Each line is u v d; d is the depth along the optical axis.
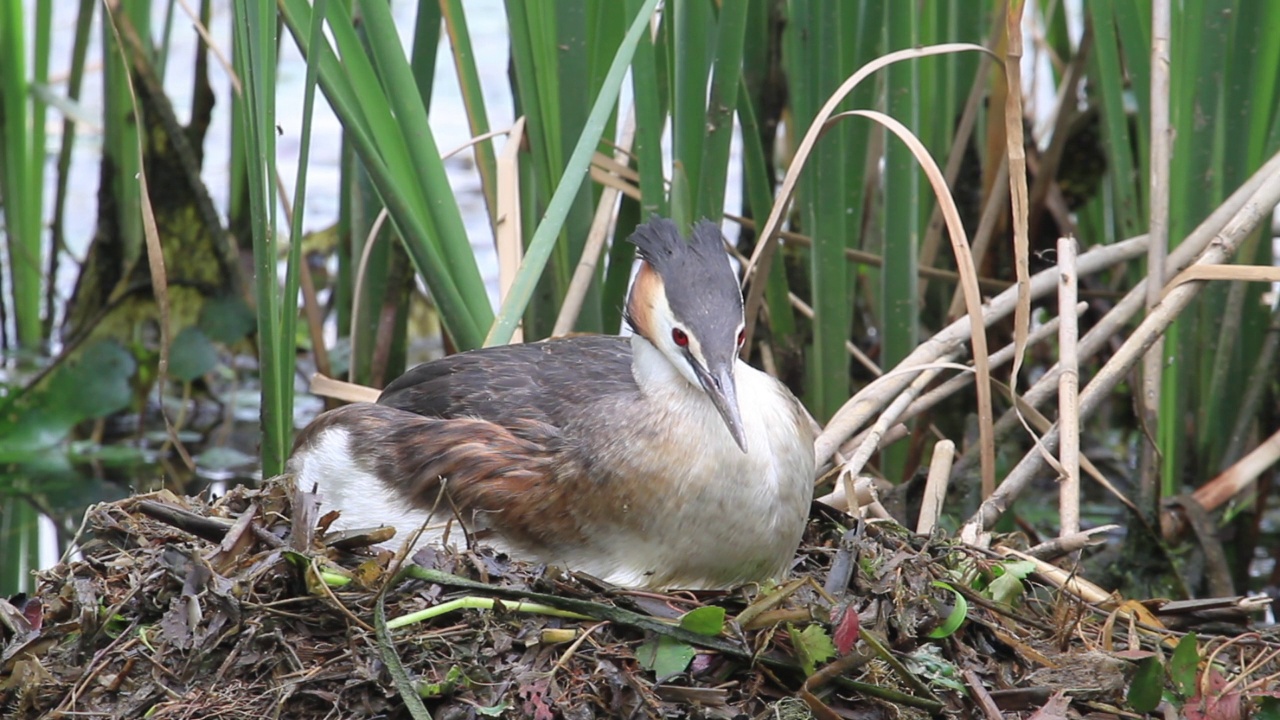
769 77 12.87
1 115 15.59
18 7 15.20
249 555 8.41
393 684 7.62
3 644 8.47
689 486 8.45
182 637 7.89
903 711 7.88
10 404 14.46
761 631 7.98
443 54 21.88
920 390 10.73
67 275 17.73
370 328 12.82
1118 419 14.68
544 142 10.62
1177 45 10.98
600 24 10.55
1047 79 19.98
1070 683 8.19
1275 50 10.91
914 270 11.13
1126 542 11.48
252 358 16.33
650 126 10.34
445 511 8.99
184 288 15.35
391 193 10.00
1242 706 8.04
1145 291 10.70
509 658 7.83
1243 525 12.41
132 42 14.88
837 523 9.52
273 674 7.82
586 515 8.63
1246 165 11.16
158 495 9.12
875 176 12.77
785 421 8.73
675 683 7.79
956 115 12.73
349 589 8.04
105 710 7.80
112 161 15.27
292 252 9.77
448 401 9.54
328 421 9.84
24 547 12.62
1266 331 11.87
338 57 11.11
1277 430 12.59
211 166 19.47
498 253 10.86
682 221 10.59
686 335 8.40
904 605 8.35
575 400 9.10
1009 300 11.09
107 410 14.54
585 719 7.57
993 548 9.84
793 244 13.30
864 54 11.04
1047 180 13.06
